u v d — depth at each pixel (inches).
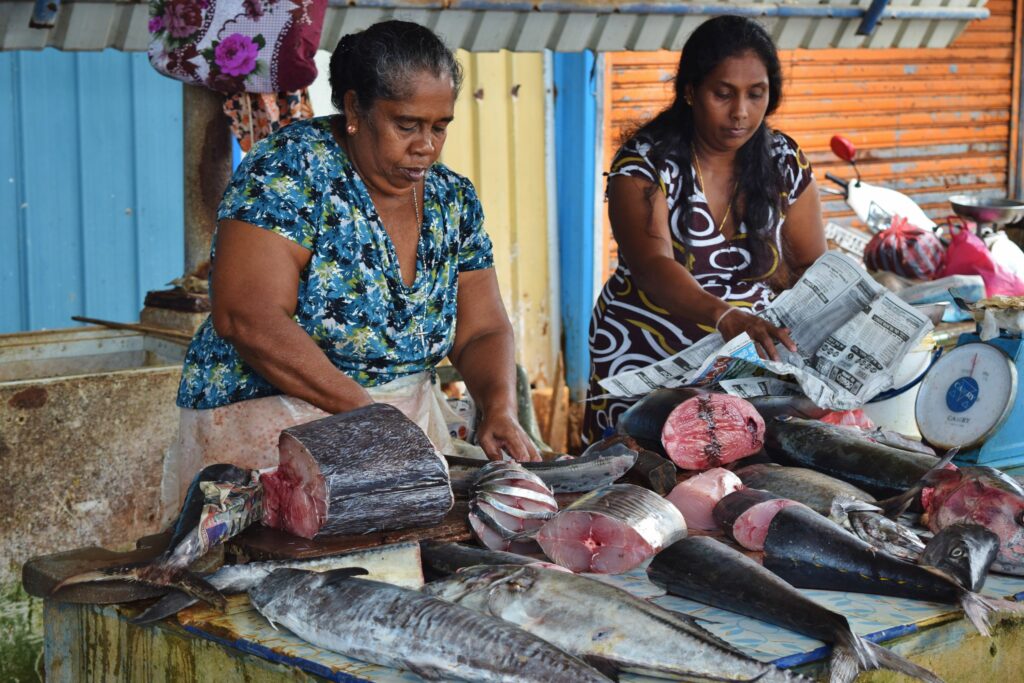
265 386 107.0
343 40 100.4
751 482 99.2
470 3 164.6
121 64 226.2
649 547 85.9
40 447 156.4
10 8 140.2
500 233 271.7
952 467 97.1
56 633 90.5
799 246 143.9
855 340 119.2
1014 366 114.8
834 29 203.5
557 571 75.7
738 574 78.8
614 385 119.7
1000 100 336.2
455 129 261.7
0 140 215.2
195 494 88.1
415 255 106.8
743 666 68.5
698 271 139.8
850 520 89.4
